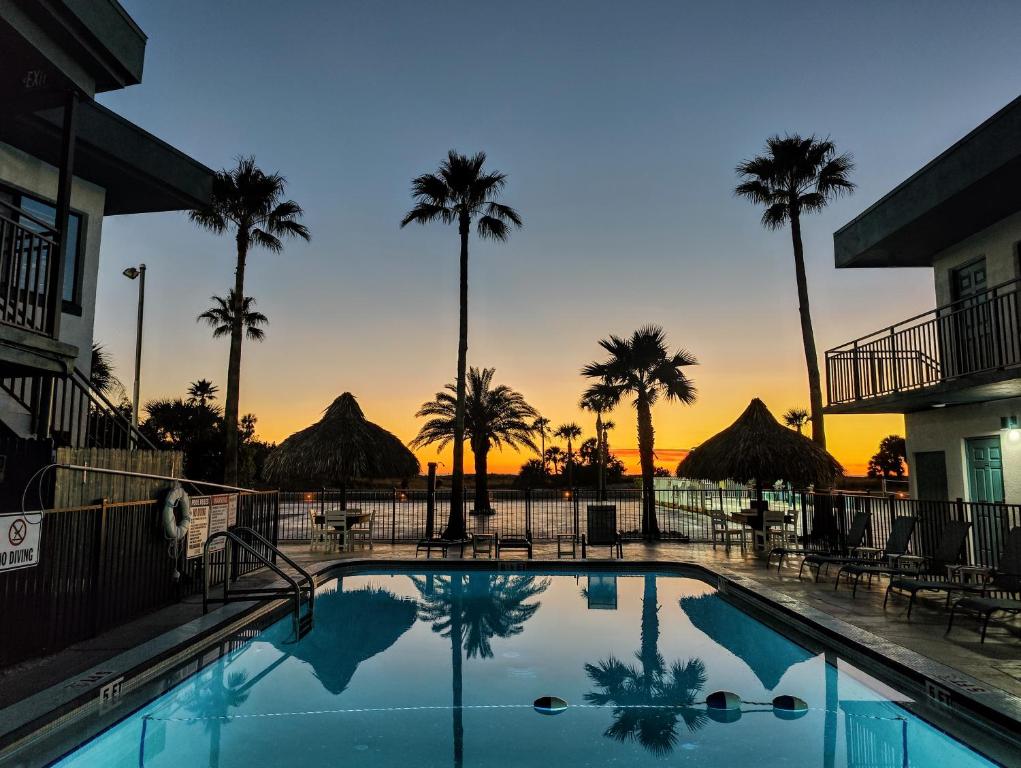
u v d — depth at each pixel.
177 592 8.92
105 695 5.30
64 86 7.71
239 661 7.43
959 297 12.41
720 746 4.95
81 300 11.47
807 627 7.92
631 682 6.63
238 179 20.78
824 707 5.81
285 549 15.30
